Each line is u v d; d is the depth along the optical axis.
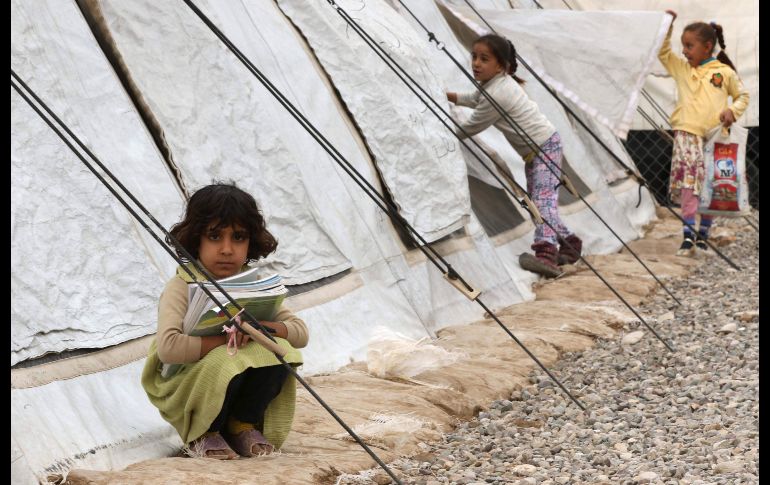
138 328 3.99
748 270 8.38
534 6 10.27
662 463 3.85
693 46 8.61
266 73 5.76
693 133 8.65
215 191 3.45
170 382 3.49
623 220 9.52
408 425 4.12
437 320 6.09
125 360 3.88
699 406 4.79
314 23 6.32
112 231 4.07
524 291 7.13
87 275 3.87
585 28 8.07
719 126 8.69
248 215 3.47
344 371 4.96
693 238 8.83
